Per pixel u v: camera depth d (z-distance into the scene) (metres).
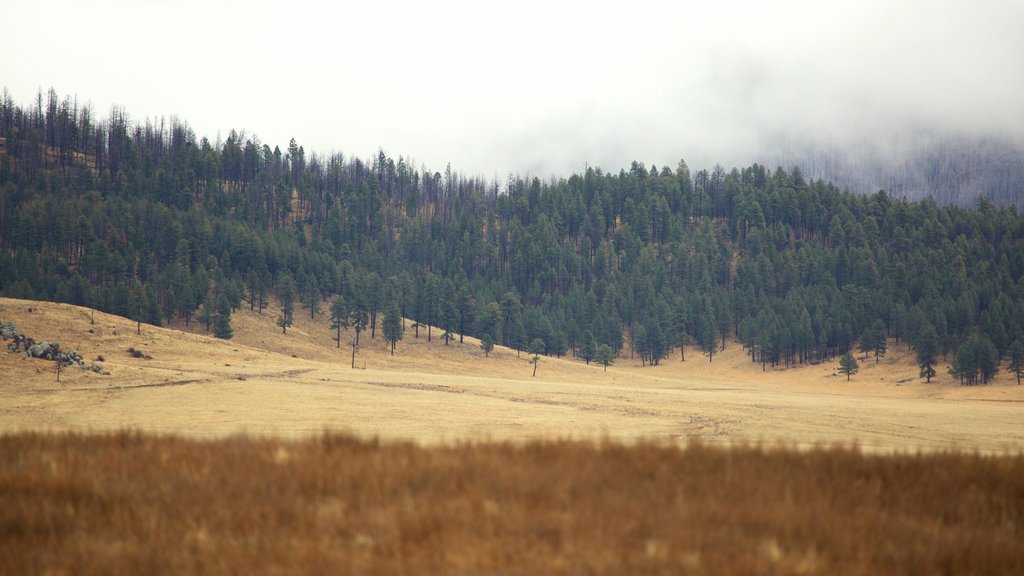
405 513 8.16
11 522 7.97
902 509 8.84
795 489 9.42
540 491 9.05
